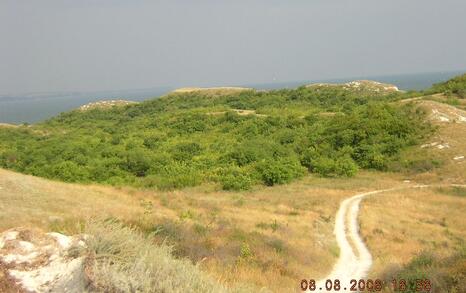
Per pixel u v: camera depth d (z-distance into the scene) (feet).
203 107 319.06
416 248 67.92
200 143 206.08
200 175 142.20
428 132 169.17
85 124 319.68
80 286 17.12
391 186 132.67
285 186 134.72
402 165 153.17
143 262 17.94
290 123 221.05
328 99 305.94
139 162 159.94
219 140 211.20
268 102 311.88
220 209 86.58
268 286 40.73
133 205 72.33
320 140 184.96
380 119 181.68
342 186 132.67
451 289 33.94
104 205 65.31
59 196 65.31
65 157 182.91
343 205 106.22
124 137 234.17
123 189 93.97
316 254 59.67
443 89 248.73
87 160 173.68
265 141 183.01
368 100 286.66
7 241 20.03
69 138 246.47
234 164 158.61
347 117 193.36
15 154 189.78
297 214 91.45
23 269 18.61
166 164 163.22
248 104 315.58
